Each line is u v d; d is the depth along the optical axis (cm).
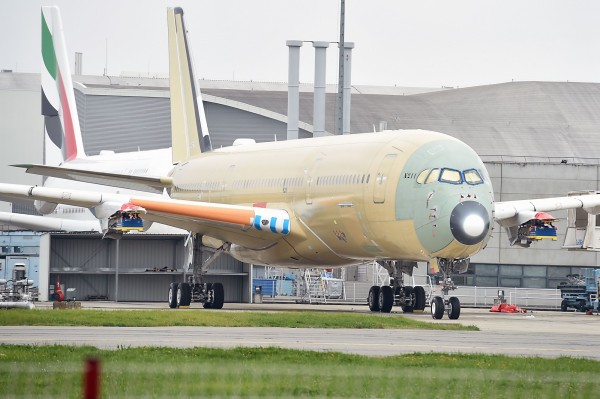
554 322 12356
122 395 5394
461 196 12344
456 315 12600
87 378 3912
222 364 6625
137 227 13788
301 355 7238
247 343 8419
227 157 16762
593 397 5612
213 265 18762
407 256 13075
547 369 6744
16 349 7312
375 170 13138
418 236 12588
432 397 5525
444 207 12306
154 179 17900
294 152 15025
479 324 11706
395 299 14175
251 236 14662
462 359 7275
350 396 5481
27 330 9412
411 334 9762
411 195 12638
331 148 14275
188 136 18475
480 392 5706
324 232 14062
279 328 10250
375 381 6000
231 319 10625
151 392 5497
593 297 16725
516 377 6303
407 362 6981
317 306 16875
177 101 18825
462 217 12212
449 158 12638
